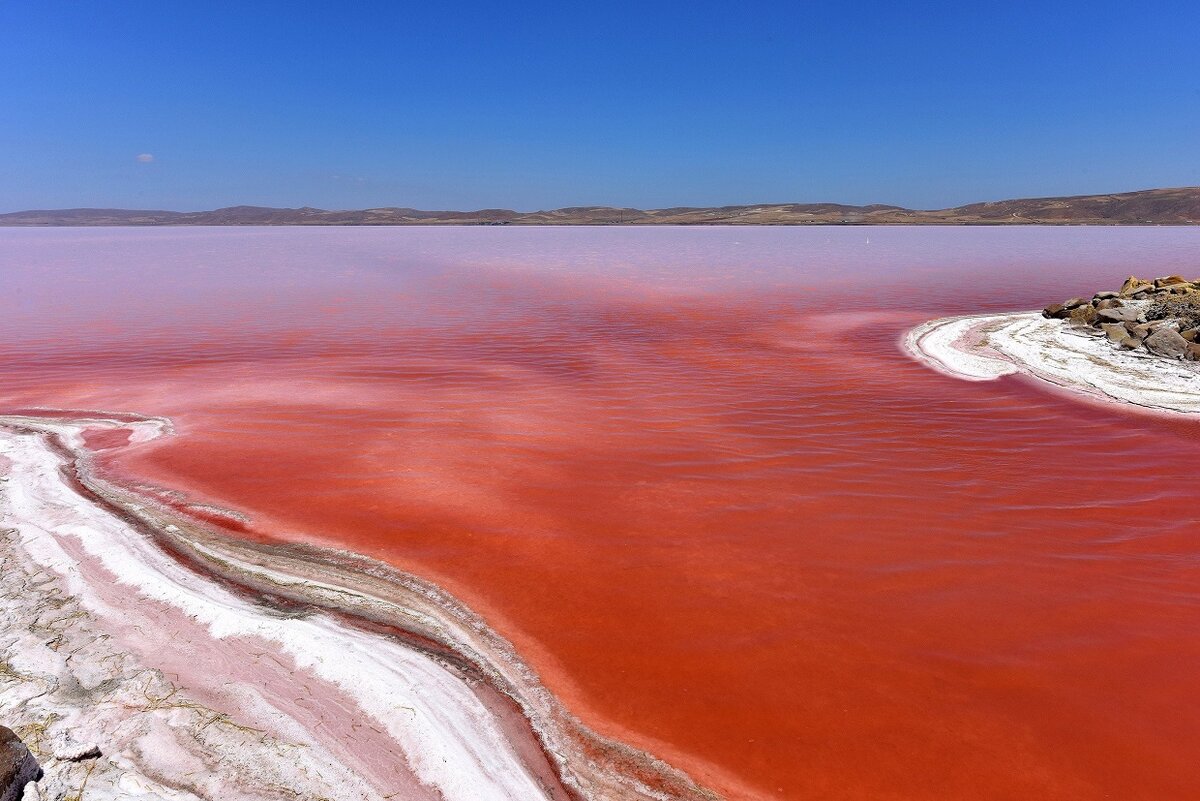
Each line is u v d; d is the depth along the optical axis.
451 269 32.84
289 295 22.66
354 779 3.04
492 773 3.14
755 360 12.62
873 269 31.89
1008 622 4.36
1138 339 11.98
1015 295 22.05
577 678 3.82
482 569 4.94
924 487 6.56
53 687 3.52
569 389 10.38
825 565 5.06
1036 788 3.10
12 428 8.09
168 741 3.18
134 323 16.41
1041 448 7.67
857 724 3.48
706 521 5.77
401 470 6.83
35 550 4.96
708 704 3.62
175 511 5.78
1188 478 6.75
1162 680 3.81
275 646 3.94
